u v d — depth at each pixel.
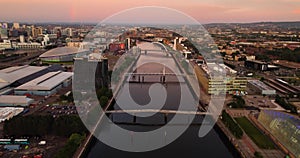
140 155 126.44
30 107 185.12
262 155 123.12
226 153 131.88
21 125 137.12
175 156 126.25
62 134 139.38
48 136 139.62
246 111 185.50
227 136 143.75
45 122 139.25
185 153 129.50
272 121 143.12
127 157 124.25
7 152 122.06
